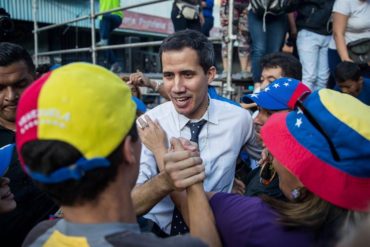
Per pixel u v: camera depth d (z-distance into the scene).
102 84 0.78
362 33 3.04
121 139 0.78
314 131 0.91
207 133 1.66
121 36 9.54
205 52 1.55
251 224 1.00
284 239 0.95
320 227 0.92
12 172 1.45
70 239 0.80
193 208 1.11
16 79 1.56
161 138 1.37
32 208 1.49
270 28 3.19
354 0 2.98
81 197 0.79
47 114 0.73
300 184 0.98
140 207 1.21
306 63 3.29
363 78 3.02
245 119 1.75
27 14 7.50
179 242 0.79
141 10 8.89
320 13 3.17
